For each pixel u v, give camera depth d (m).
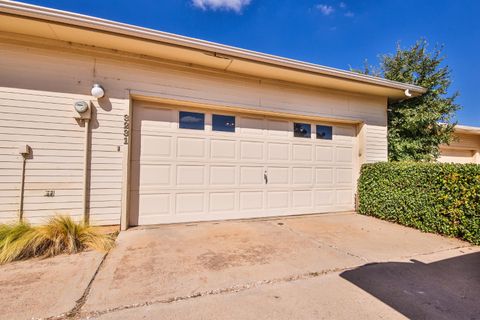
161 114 4.91
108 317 1.99
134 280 2.60
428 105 7.12
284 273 2.85
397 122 7.19
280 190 5.86
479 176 4.04
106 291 2.37
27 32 3.93
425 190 4.82
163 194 4.87
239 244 3.81
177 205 4.96
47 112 4.10
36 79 4.06
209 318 2.01
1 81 3.90
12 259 3.01
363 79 5.68
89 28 3.79
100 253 3.31
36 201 4.03
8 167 3.91
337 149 6.52
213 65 4.99
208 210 5.20
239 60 4.74
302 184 6.10
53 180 4.11
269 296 2.36
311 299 2.32
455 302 2.33
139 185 4.72
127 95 4.52
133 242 3.78
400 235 4.49
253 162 5.61
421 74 7.34
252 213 5.58
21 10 3.39
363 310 2.16
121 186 4.46
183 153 5.04
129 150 4.57
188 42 4.23
